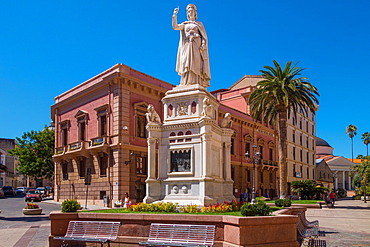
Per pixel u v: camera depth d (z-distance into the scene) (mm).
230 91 57656
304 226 13883
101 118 35906
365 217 25203
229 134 15945
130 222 11672
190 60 15594
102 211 13617
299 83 35250
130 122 34250
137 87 34812
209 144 13898
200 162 14070
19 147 52938
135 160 33781
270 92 35031
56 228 12453
